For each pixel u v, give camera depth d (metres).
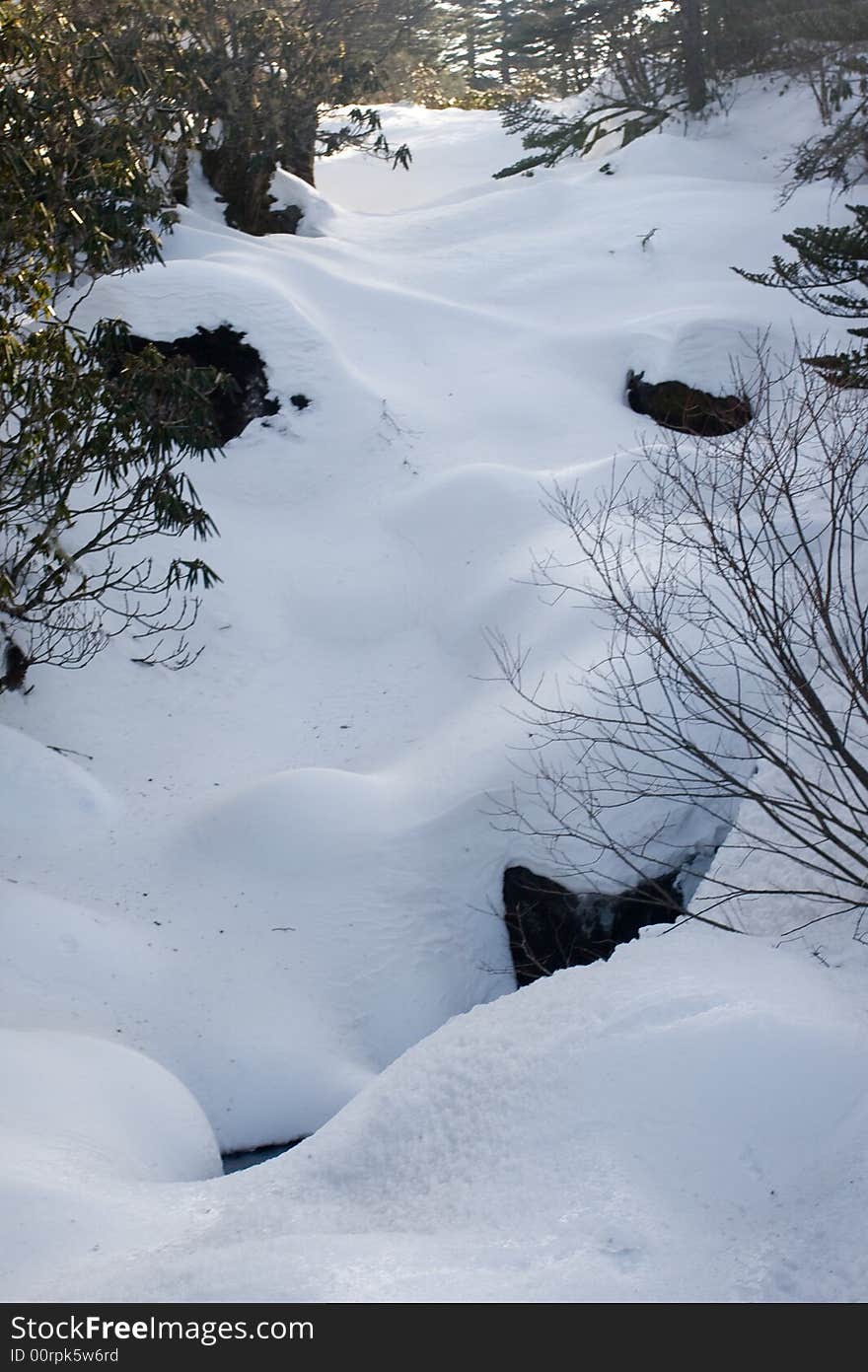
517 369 17.33
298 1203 4.93
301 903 10.16
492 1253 3.86
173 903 10.18
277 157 21.06
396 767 11.61
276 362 16.28
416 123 34.00
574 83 29.67
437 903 10.09
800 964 5.60
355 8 23.64
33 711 12.26
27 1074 6.95
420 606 13.84
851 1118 4.17
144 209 12.78
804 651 7.65
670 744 9.39
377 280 19.59
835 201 20.31
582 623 11.47
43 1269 4.95
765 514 6.16
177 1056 8.73
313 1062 8.99
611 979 5.41
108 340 11.45
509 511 13.91
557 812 9.87
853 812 5.61
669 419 16.16
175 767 12.15
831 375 8.30
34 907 9.33
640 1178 4.11
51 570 11.85
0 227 10.87
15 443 11.36
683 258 19.73
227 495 15.52
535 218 22.20
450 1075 5.13
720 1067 4.41
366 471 15.68
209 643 13.50
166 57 17.09
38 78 11.48
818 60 23.14
